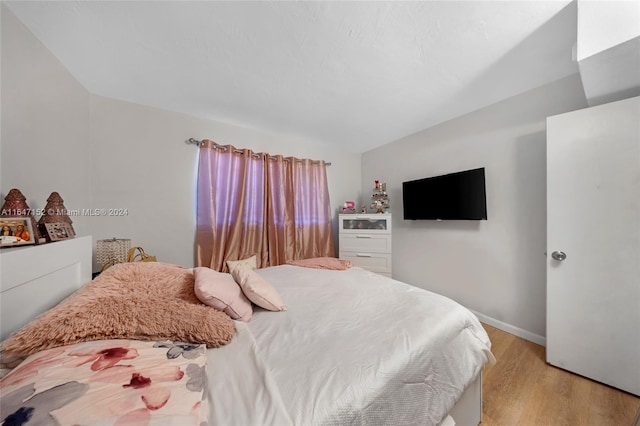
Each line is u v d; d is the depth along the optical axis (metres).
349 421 0.59
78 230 1.55
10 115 1.01
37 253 0.78
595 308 1.41
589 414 1.19
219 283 1.04
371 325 0.98
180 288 1.02
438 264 2.53
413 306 1.16
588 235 1.42
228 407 0.54
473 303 2.24
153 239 1.99
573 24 1.18
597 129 1.38
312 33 1.22
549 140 1.55
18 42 1.05
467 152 2.26
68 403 0.43
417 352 0.84
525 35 1.26
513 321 1.97
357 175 3.51
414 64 1.50
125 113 1.88
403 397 0.74
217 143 2.33
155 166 2.01
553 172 1.54
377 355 0.79
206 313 0.86
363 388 0.66
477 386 1.13
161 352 0.64
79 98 1.59
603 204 1.37
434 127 2.53
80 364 0.53
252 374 0.66
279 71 1.54
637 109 1.27
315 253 2.93
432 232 2.59
